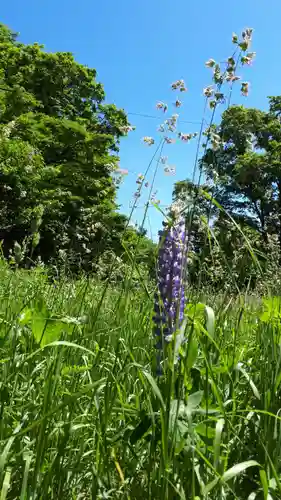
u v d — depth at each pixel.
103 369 2.44
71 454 2.14
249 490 2.11
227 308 3.04
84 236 5.65
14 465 1.87
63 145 25.38
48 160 25.59
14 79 28.12
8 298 3.66
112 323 2.89
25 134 22.89
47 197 19.69
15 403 2.39
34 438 2.06
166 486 1.78
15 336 2.42
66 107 30.45
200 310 2.60
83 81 31.39
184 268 2.21
